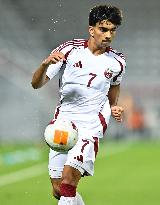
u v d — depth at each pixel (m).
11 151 59.31
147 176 41.59
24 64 85.50
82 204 19.98
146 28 93.75
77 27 92.94
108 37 18.70
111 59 19.70
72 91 19.67
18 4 94.38
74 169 18.97
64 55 19.48
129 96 81.81
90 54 19.55
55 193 21.16
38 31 92.00
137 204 29.06
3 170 46.03
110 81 19.97
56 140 18.53
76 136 18.78
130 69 91.25
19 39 90.06
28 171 45.03
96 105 19.78
